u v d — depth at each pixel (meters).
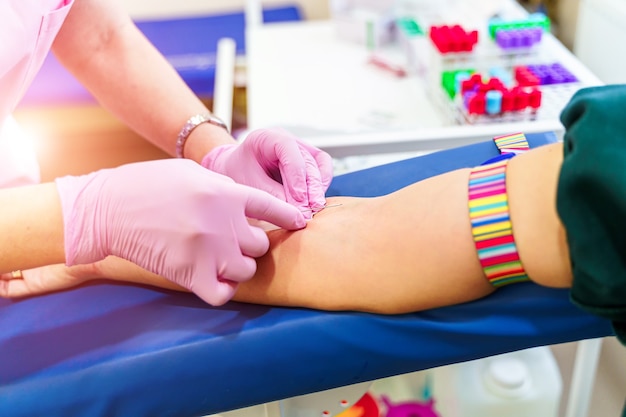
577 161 0.61
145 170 0.75
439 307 0.71
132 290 0.82
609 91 0.64
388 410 1.24
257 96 1.52
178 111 0.95
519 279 0.69
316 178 0.85
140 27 2.50
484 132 1.08
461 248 0.68
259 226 0.82
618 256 0.61
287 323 0.73
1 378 0.74
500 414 1.12
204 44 2.34
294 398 0.88
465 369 1.12
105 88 0.95
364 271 0.72
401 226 0.72
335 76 1.59
